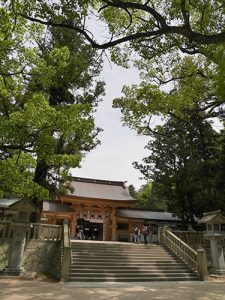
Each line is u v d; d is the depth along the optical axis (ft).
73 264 46.37
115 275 45.39
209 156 84.43
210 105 52.90
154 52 39.83
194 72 52.29
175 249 59.21
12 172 39.96
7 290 31.45
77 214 108.27
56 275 44.91
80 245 55.11
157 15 24.86
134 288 37.45
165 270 49.88
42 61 42.39
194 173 78.23
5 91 45.37
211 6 32.55
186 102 54.65
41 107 39.04
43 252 51.13
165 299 29.96
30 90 54.44
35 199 61.46
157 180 93.30
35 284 36.86
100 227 115.14
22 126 37.45
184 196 88.48
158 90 54.90
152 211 119.24
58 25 26.35
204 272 48.96
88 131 46.24
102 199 107.14
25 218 45.21
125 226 113.19
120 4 25.12
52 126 39.65
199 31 35.32
